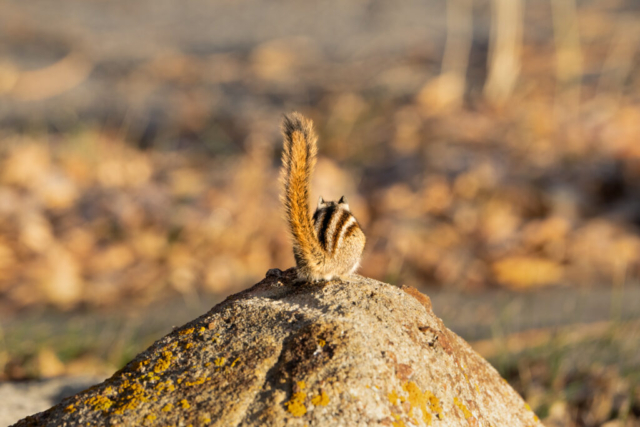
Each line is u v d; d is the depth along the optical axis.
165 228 14.45
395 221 14.46
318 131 19.92
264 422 3.54
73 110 22.81
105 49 31.72
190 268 13.15
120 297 12.32
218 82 26.67
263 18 38.75
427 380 3.97
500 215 14.42
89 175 16.80
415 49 30.11
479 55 28.69
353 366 3.76
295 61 29.84
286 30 36.12
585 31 29.77
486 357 8.82
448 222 14.48
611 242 13.22
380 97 23.06
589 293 11.34
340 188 15.97
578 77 23.36
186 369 3.92
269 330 4.06
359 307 4.25
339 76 26.80
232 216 14.73
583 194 15.24
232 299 4.60
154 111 22.89
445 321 10.23
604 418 7.60
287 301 4.38
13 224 14.15
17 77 26.27
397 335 4.09
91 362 9.11
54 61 28.78
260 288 4.67
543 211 14.83
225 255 13.77
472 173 15.98
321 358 3.80
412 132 19.27
